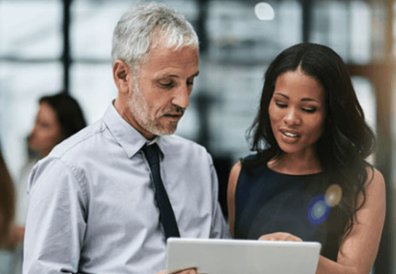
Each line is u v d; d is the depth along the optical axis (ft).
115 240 5.78
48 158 5.82
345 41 14.49
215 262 5.04
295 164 6.56
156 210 5.99
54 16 14.80
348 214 6.13
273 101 6.18
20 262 9.26
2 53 14.71
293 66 6.02
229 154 14.57
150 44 5.64
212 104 14.65
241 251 5.00
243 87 14.66
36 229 5.64
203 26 14.71
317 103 6.01
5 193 9.14
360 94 6.64
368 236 6.08
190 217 6.24
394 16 14.26
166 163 6.29
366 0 14.47
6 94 14.61
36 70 14.71
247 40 14.74
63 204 5.64
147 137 6.17
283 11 14.78
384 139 13.73
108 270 5.72
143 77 5.69
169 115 5.77
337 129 6.14
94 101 14.71
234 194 6.89
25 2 14.74
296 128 6.05
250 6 14.80
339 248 6.18
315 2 14.64
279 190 6.56
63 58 14.74
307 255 5.09
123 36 5.81
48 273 5.49
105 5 14.78
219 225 6.57
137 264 5.76
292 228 6.40
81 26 14.79
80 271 5.79
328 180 6.34
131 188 5.92
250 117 6.91
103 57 14.76
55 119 9.32
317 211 6.34
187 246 4.91
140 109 5.78
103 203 5.78
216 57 14.70
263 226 6.54
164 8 5.81
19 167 14.11
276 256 5.06
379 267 13.69
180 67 5.64
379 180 6.24
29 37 14.74
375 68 14.19
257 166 6.75
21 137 14.39
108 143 6.01
